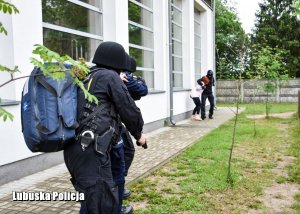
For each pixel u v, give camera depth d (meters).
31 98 2.38
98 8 8.33
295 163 6.31
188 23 14.58
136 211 4.03
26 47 5.47
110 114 2.71
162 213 3.97
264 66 12.24
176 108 12.85
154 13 11.34
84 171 2.57
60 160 6.27
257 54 12.53
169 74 11.68
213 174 5.52
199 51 18.17
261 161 6.48
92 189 2.55
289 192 4.80
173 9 13.80
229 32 29.70
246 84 22.75
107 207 2.59
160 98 11.12
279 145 7.98
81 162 2.57
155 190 4.79
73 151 2.58
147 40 11.13
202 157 6.82
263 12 34.75
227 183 5.05
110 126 2.67
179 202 4.31
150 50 11.14
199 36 18.12
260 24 34.22
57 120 2.40
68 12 7.20
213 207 4.19
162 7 11.29
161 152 7.24
